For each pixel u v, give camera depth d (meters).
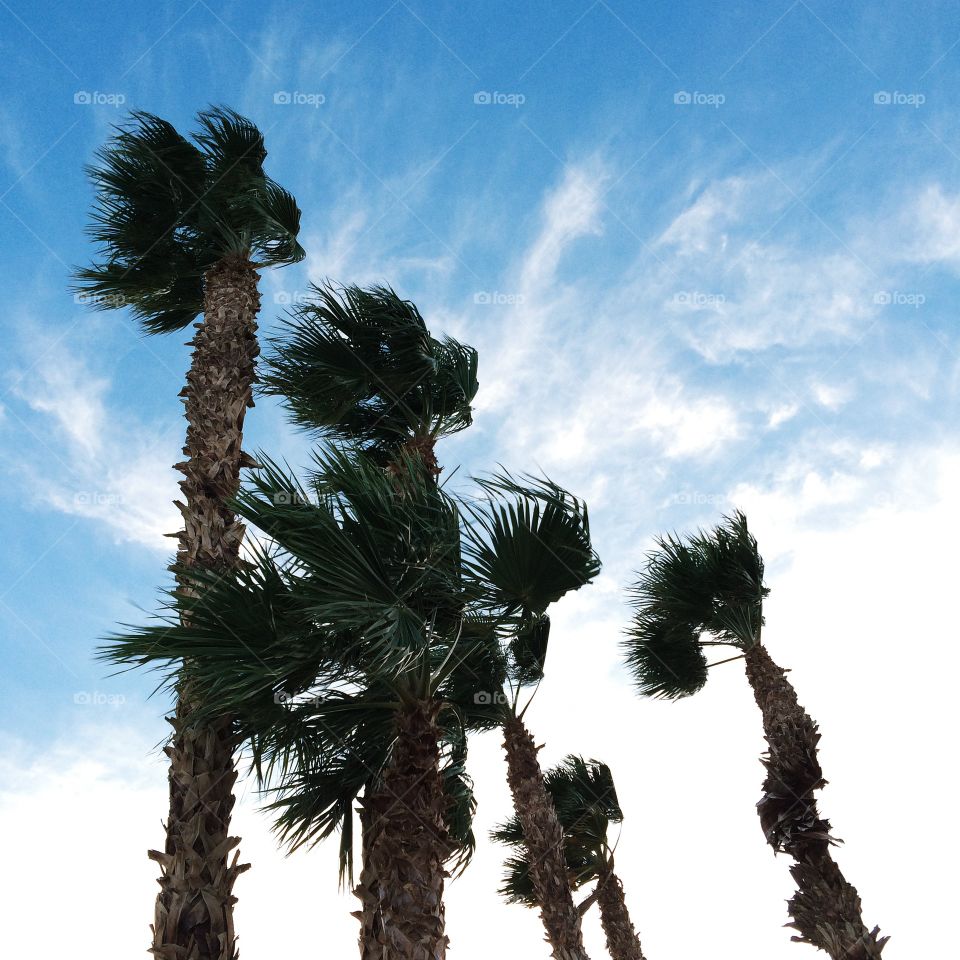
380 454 9.03
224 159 8.46
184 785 5.01
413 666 5.03
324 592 4.93
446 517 5.50
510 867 11.53
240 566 5.38
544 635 8.27
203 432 6.47
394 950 4.42
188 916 4.58
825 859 7.83
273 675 4.91
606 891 10.84
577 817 11.02
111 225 8.36
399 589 5.24
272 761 5.30
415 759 5.11
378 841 4.87
